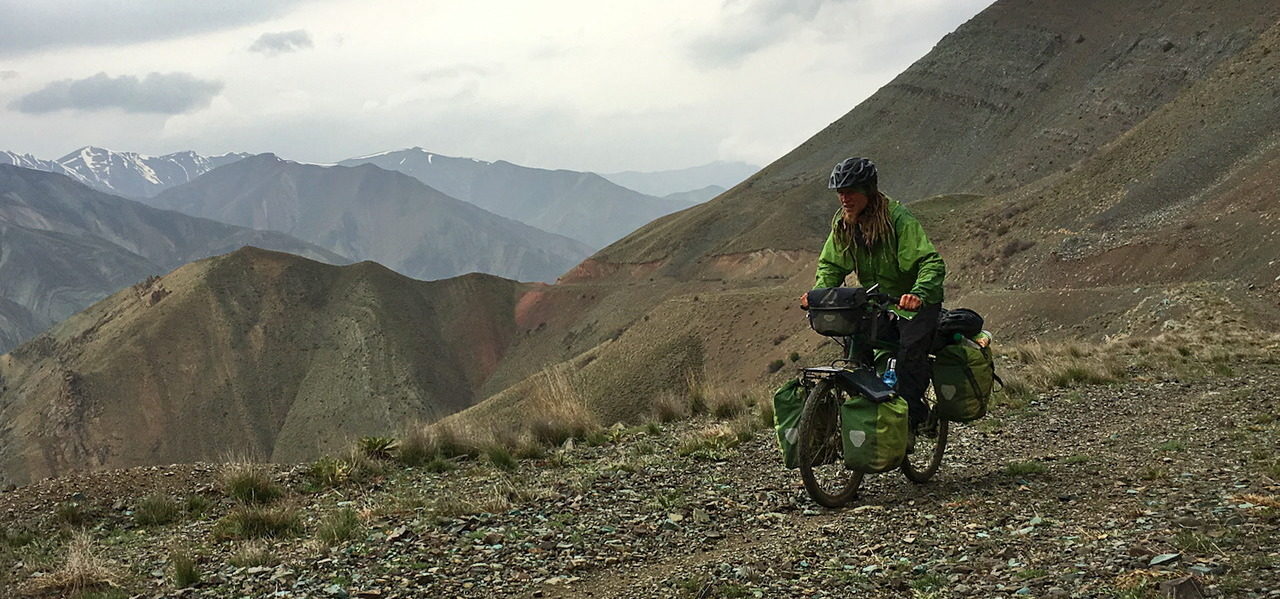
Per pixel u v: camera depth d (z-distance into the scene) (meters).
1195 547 4.10
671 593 4.46
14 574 6.17
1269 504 4.76
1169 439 8.05
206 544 6.65
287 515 7.07
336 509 7.58
